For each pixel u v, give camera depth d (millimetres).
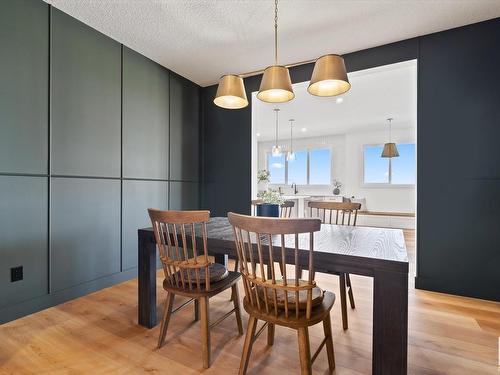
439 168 2555
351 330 1878
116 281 2799
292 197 6391
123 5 2207
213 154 4016
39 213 2164
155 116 3289
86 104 2510
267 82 1756
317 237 1647
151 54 3074
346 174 7312
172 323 1978
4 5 1955
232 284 1702
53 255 2258
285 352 1633
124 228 2895
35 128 2133
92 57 2557
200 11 2270
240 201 3805
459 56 2482
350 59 2967
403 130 6629
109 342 1730
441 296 2461
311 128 6652
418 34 2605
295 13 2279
